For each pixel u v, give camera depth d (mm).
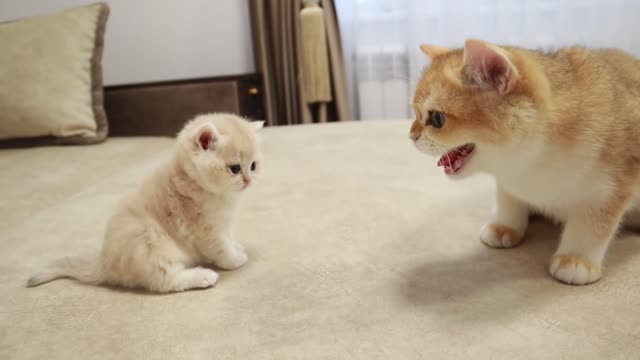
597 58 957
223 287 965
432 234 1137
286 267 1030
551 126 832
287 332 811
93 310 906
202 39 2828
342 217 1262
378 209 1295
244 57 2838
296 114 2766
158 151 2059
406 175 1540
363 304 877
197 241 1005
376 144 1887
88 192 1588
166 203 979
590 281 883
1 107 2094
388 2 2584
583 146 841
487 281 923
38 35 2170
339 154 1796
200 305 904
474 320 805
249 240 1170
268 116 2732
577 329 761
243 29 2791
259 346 779
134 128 2514
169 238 975
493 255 1023
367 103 2717
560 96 845
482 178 1470
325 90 2613
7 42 2158
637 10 2297
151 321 861
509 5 2420
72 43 2186
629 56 1076
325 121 2705
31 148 2150
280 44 2699
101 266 987
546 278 918
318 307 878
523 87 810
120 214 991
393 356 732
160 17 2799
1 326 878
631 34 2326
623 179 869
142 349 790
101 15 2309
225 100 2400
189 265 1048
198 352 773
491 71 802
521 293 874
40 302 944
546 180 883
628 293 846
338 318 840
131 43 2848
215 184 955
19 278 1055
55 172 1801
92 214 1391
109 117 2512
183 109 2438
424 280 943
